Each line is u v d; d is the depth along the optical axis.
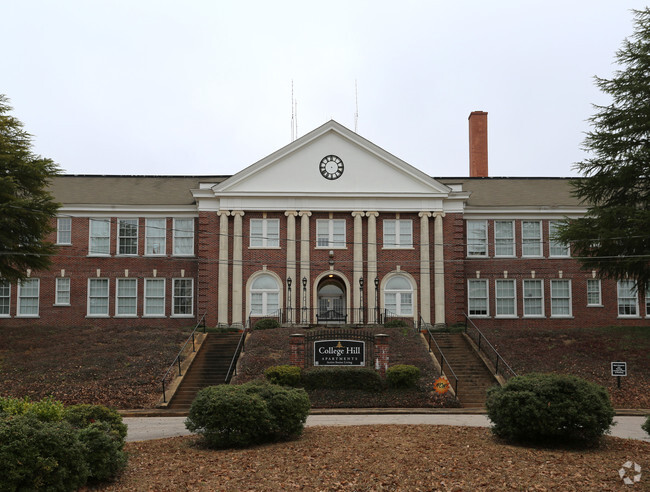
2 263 33.88
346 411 24.03
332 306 43.03
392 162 40.75
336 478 12.09
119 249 42.16
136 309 41.88
